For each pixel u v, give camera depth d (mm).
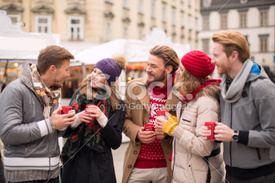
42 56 1229
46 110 1232
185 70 1348
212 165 1353
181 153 1367
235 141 1218
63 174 1380
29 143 1191
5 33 2895
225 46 1238
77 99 1422
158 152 1517
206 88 1335
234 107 1234
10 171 1189
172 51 1458
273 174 1215
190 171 1329
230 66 1249
